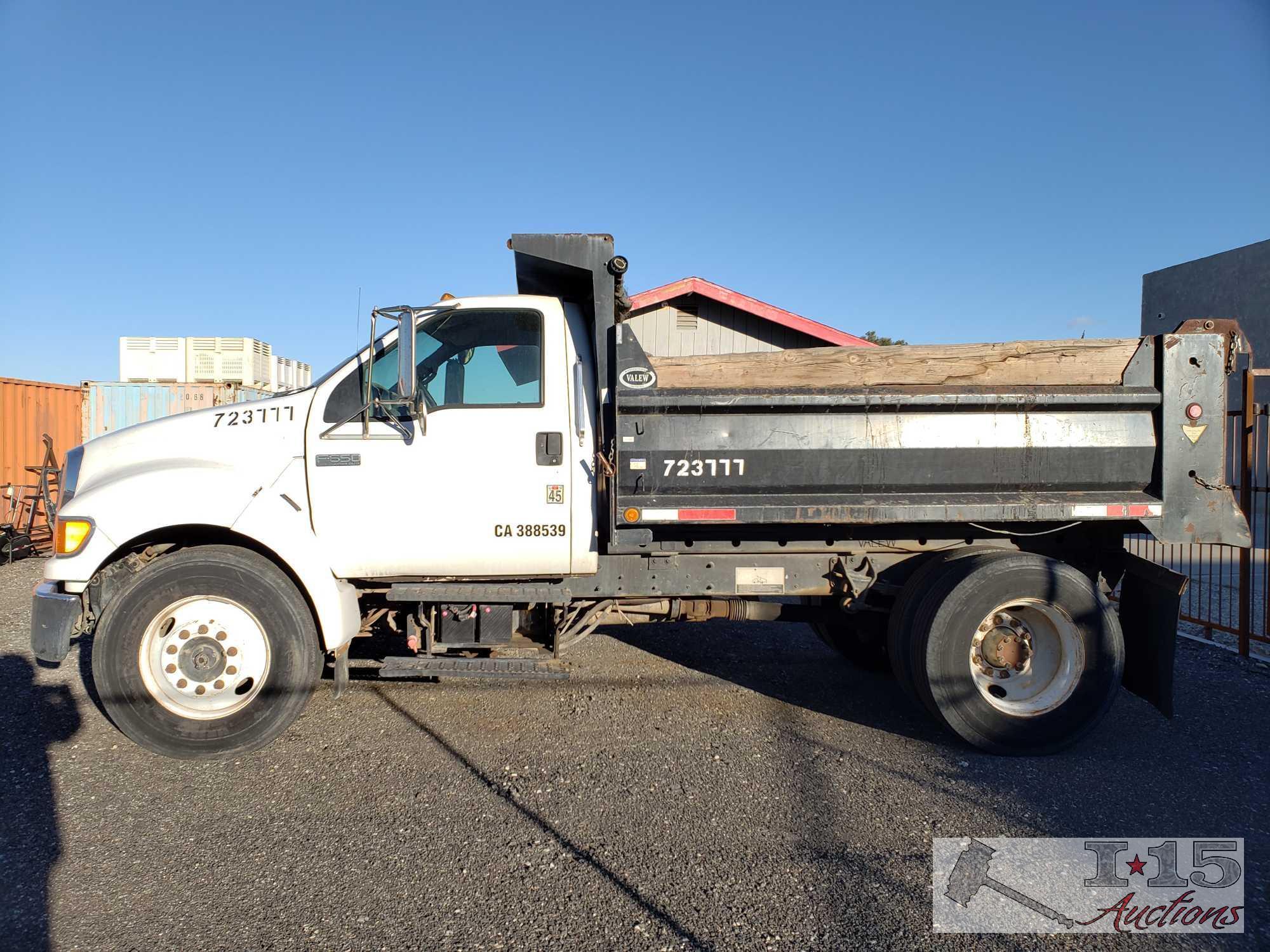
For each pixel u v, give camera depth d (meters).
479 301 4.50
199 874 3.11
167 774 4.02
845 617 5.20
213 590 4.11
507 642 4.53
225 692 4.19
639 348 4.32
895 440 4.35
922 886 3.05
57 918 2.81
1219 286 18.52
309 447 4.29
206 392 14.61
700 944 2.69
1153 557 10.74
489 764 4.16
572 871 3.14
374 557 4.32
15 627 7.14
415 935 2.73
